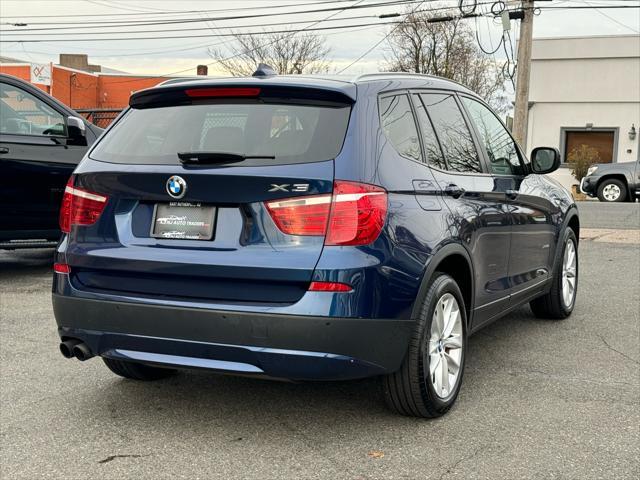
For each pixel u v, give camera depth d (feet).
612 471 11.17
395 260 11.72
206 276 11.55
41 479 10.94
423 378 12.59
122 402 14.23
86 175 12.85
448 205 13.51
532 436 12.54
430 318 12.64
